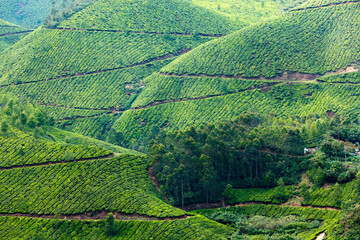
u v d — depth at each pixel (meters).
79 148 146.50
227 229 114.00
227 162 140.38
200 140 149.50
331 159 135.88
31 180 134.38
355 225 100.19
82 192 127.38
